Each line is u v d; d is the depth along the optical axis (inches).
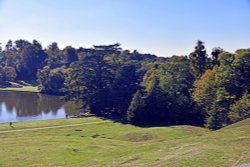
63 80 5718.5
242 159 918.4
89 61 3806.6
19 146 1830.7
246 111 2346.2
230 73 2711.6
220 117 2598.4
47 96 5378.9
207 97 2955.2
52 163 1417.3
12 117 3390.7
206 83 2979.8
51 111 3878.0
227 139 1180.5
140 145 1348.4
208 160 932.6
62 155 1603.1
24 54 7687.0
